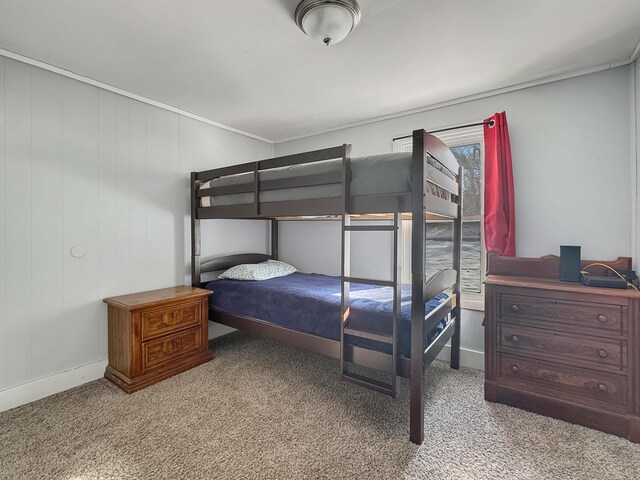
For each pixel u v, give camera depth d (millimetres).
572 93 2367
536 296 2088
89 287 2545
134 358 2404
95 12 1685
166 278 3098
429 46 2016
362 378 1967
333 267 3754
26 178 2213
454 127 2820
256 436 1839
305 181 2154
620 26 1801
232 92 2732
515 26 1806
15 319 2174
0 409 2090
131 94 2756
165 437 1825
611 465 1615
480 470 1582
